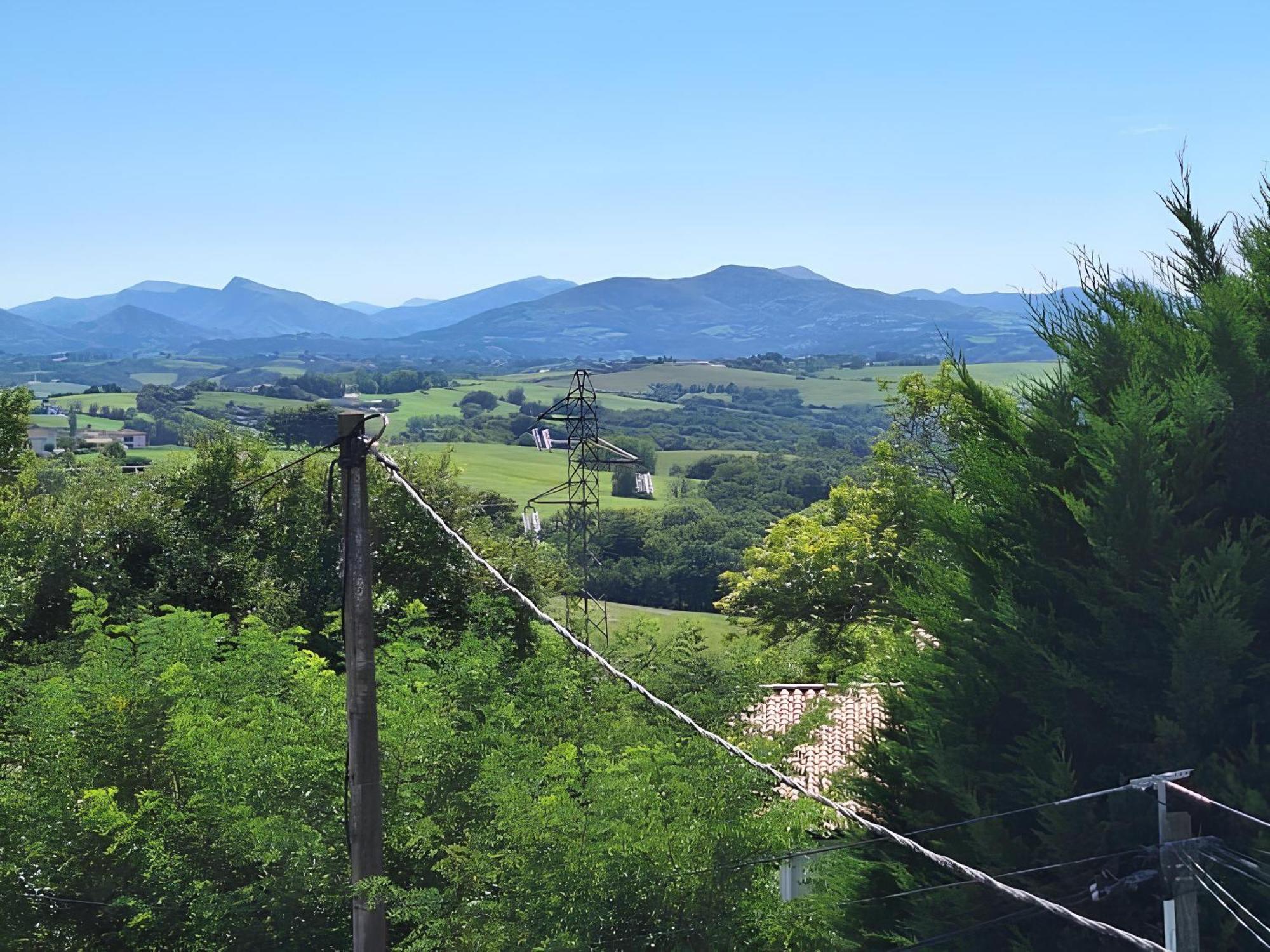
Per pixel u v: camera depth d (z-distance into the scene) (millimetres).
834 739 22469
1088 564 12047
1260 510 11328
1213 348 11414
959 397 14133
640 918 12312
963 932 10633
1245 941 9789
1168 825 7664
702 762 13203
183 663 14539
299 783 13102
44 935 12430
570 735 16656
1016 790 11383
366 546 8922
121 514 27234
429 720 14109
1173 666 10328
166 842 12836
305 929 12414
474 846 13234
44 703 13828
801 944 13008
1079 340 12797
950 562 13430
